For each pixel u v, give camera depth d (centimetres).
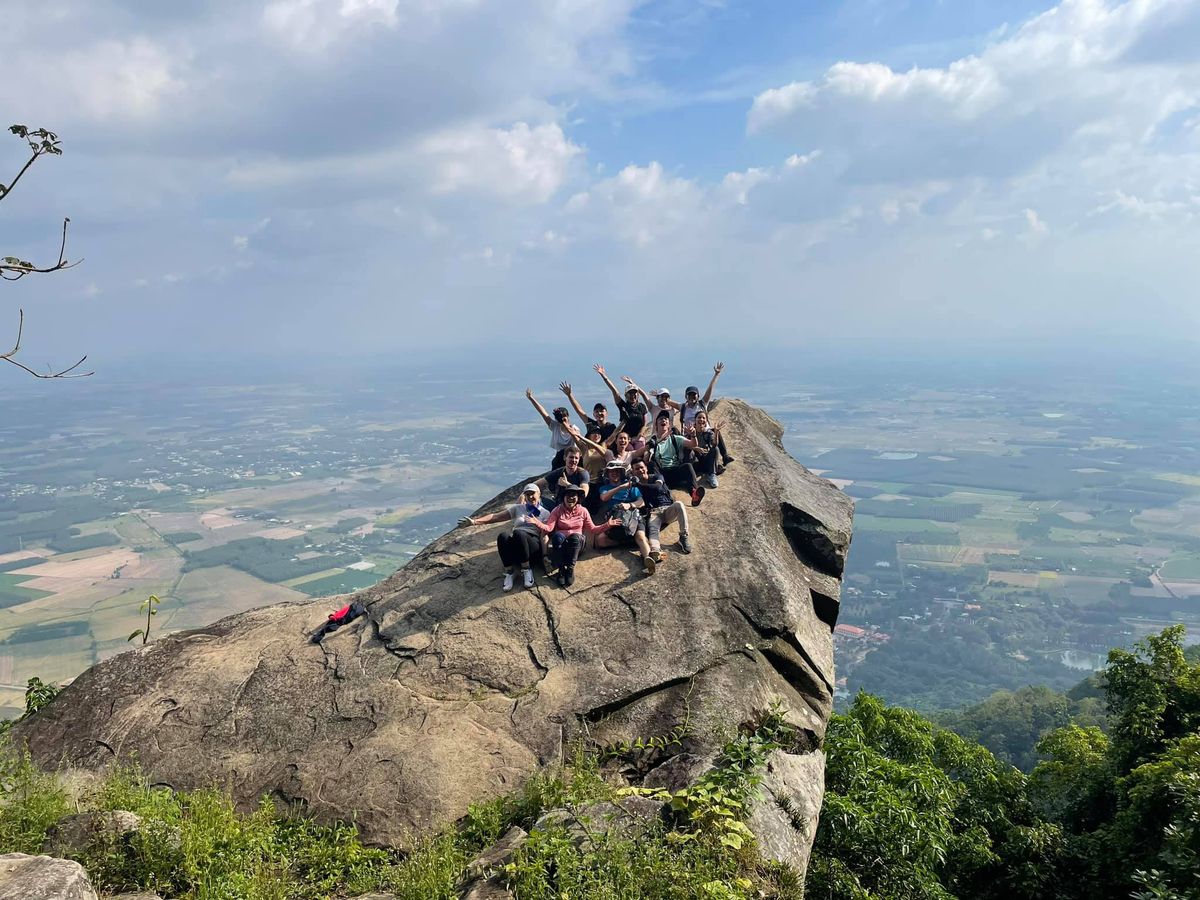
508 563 843
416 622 817
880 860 877
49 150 451
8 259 436
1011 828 1172
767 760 618
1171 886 795
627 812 529
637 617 776
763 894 480
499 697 709
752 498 962
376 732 688
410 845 570
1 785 607
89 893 421
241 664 812
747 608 795
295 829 603
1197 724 1177
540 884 460
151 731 739
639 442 1032
